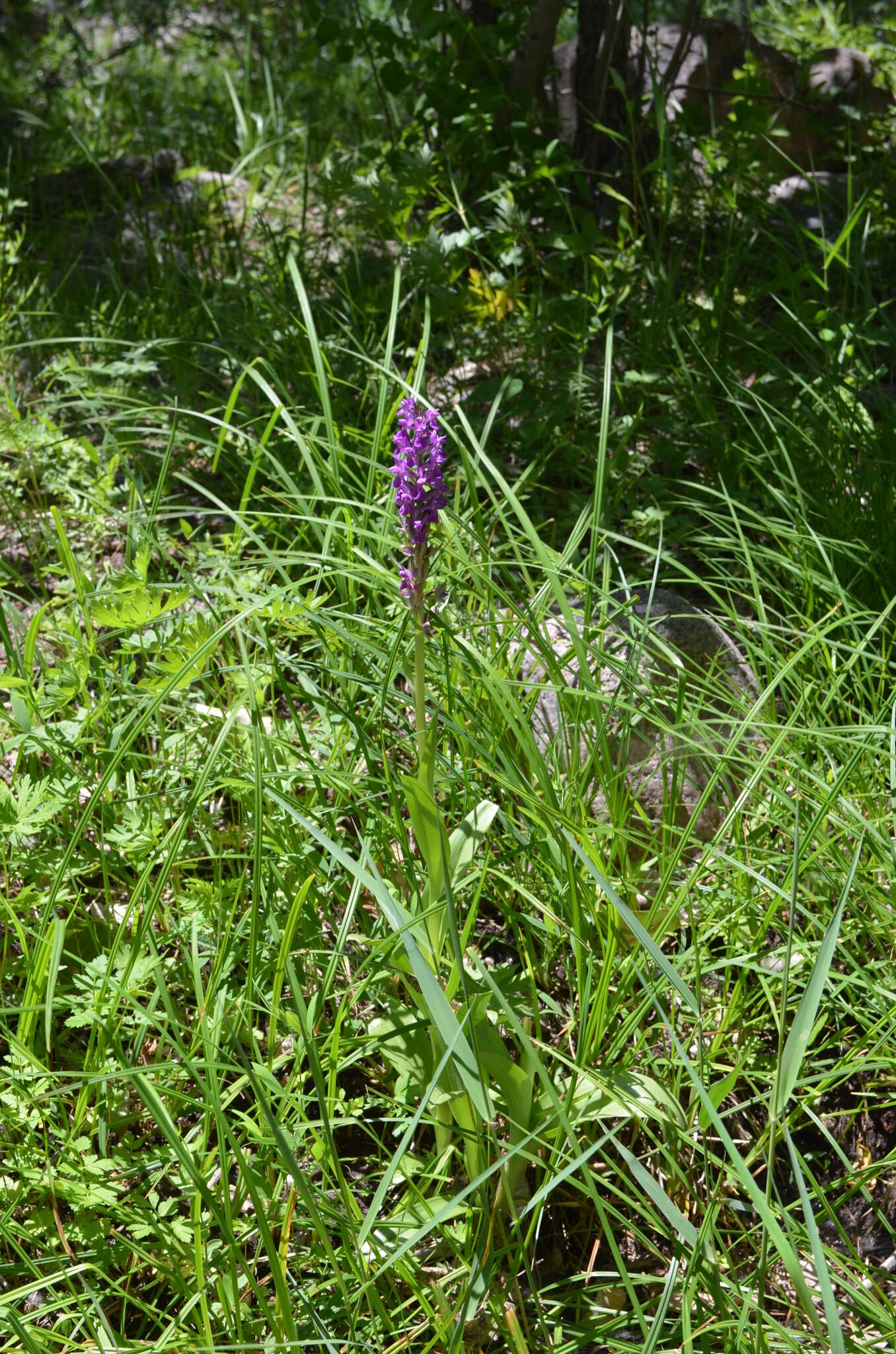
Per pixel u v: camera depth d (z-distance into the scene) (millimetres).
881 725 1505
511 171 2834
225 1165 1188
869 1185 1394
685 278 2830
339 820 1557
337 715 1584
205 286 2785
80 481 2016
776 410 2006
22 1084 1257
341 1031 1382
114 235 3311
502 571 1653
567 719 1503
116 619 1438
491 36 2803
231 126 4059
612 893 1203
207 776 1344
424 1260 1277
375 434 1698
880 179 3291
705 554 1994
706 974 1472
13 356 2480
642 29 2896
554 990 1474
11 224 3033
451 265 2492
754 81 2896
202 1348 1140
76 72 5172
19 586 1924
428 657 1524
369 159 2912
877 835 1436
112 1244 1231
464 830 1291
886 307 2771
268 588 1660
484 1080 1280
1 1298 1158
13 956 1448
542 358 2324
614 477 2035
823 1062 1414
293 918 1276
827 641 1537
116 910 1490
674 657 1553
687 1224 1141
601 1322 1262
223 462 2152
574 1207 1339
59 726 1508
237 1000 1313
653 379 2178
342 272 2709
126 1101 1352
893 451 2033
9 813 1380
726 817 1534
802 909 1389
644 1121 1297
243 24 5465
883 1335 1231
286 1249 1202
